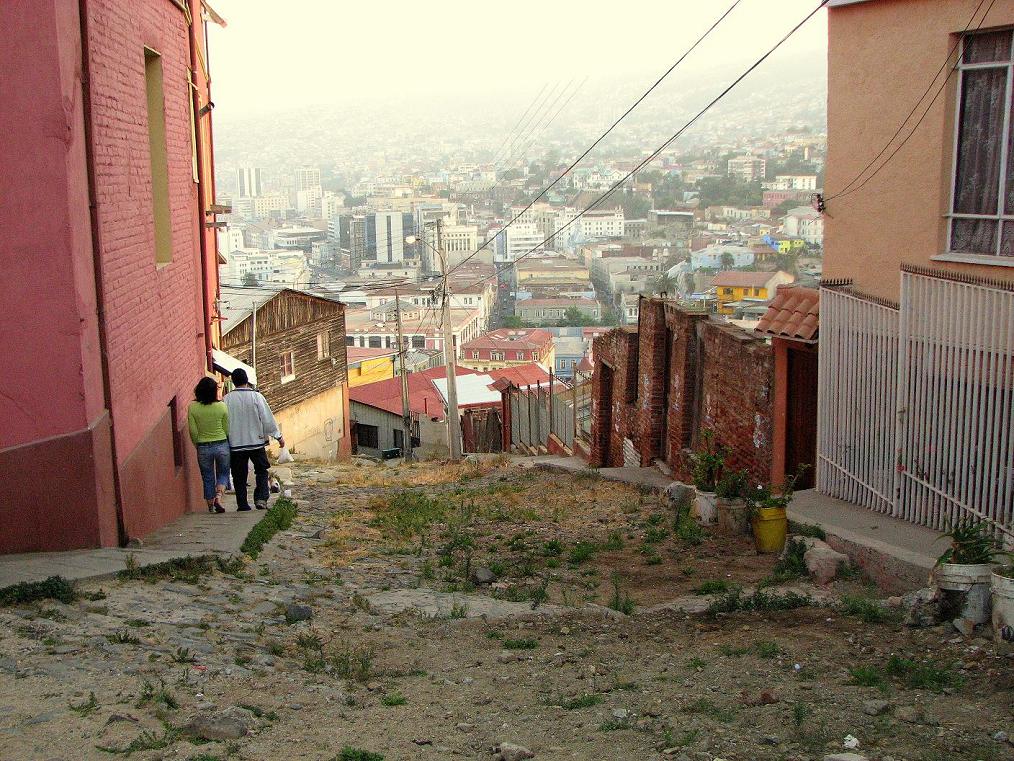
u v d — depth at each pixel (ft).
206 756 13.98
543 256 496.23
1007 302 25.25
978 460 26.27
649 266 398.62
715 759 14.40
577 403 73.72
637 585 27.89
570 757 14.64
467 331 304.09
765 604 24.04
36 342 25.14
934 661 18.92
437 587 27.76
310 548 33.27
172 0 40.45
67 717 15.05
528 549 33.19
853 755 13.87
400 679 19.08
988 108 29.19
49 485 25.57
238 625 21.49
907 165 31.50
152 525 32.86
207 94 64.44
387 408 146.61
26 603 21.15
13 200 24.56
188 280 43.62
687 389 46.24
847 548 26.81
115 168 29.37
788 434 36.86
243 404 38.52
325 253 564.30
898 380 28.99
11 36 24.03
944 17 29.78
